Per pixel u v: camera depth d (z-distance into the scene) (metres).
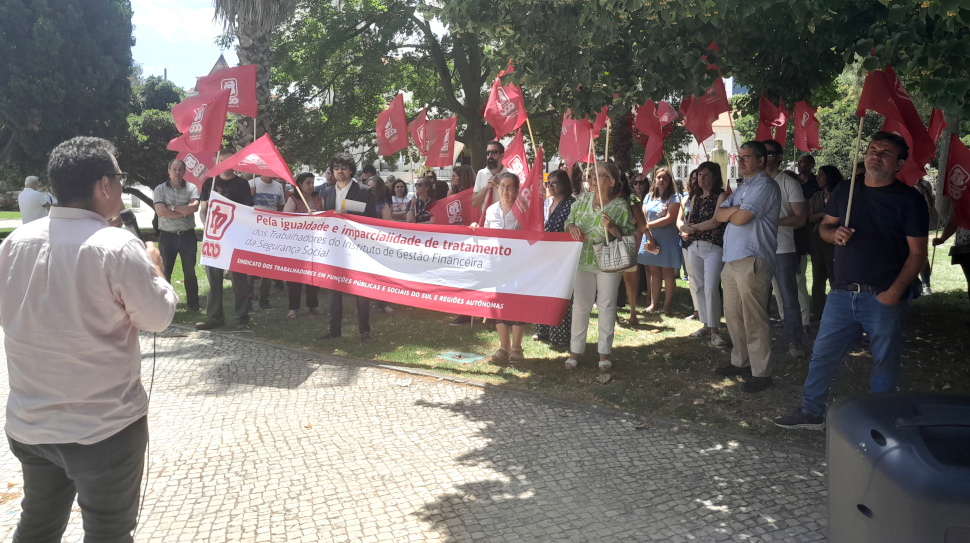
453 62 20.58
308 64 18.88
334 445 4.86
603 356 6.60
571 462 4.58
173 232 9.31
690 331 8.48
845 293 4.84
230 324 8.84
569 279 6.39
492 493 4.13
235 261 8.10
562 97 5.45
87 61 22.36
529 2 5.09
